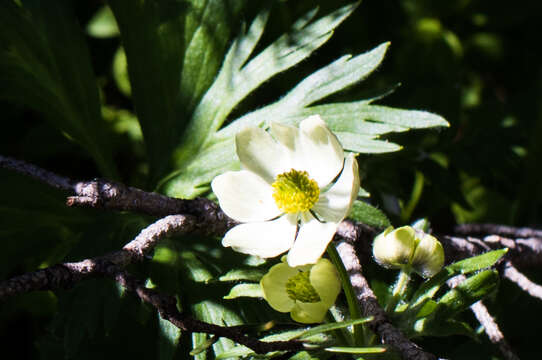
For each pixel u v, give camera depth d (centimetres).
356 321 44
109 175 56
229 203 47
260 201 47
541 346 55
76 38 56
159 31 55
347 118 52
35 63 55
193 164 54
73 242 54
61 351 53
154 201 49
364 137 52
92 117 56
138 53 55
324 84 53
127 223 52
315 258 45
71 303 49
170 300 45
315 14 57
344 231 50
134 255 47
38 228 54
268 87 57
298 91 53
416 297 46
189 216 49
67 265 45
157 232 48
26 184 54
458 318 53
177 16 55
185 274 50
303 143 47
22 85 55
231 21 55
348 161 46
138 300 51
